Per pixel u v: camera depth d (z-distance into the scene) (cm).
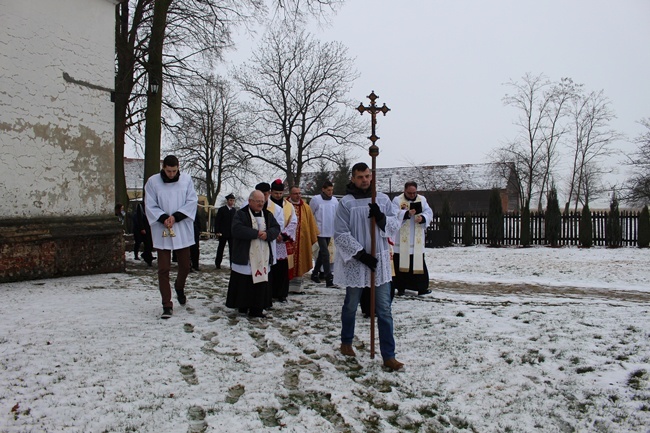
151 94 1564
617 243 2008
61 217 935
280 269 770
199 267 1229
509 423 371
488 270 1342
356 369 473
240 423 355
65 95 945
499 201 2155
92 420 352
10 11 858
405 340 554
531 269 1351
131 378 424
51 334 530
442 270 1349
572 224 2106
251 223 645
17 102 870
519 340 543
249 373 448
